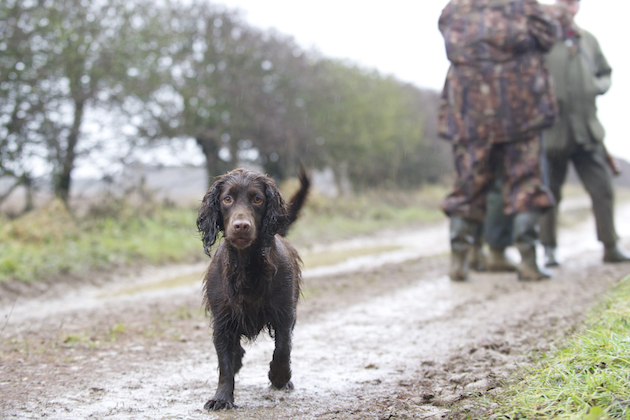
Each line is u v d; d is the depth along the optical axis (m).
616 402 3.00
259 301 4.04
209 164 20.16
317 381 4.45
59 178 15.23
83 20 14.97
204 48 19.75
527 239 8.98
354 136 25.92
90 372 4.70
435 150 38.19
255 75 21.14
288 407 3.85
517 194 8.92
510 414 3.22
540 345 4.83
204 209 4.16
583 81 10.12
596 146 10.36
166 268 12.15
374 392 4.12
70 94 14.48
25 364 4.91
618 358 3.55
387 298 8.08
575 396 3.15
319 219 20.05
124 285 10.30
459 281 9.30
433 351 5.23
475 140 8.87
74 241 12.35
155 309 7.60
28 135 14.27
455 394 3.86
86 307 8.14
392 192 29.88
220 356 4.00
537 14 8.41
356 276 10.19
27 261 10.36
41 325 6.73
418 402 3.81
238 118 20.08
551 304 6.80
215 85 19.39
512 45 8.49
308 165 24.69
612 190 10.46
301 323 6.61
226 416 3.67
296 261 4.59
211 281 4.13
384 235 19.53
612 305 5.41
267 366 4.98
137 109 16.66
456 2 8.82
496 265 10.30
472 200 9.16
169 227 15.32
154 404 3.92
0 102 13.59
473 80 8.75
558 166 10.52
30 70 13.78
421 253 14.18
